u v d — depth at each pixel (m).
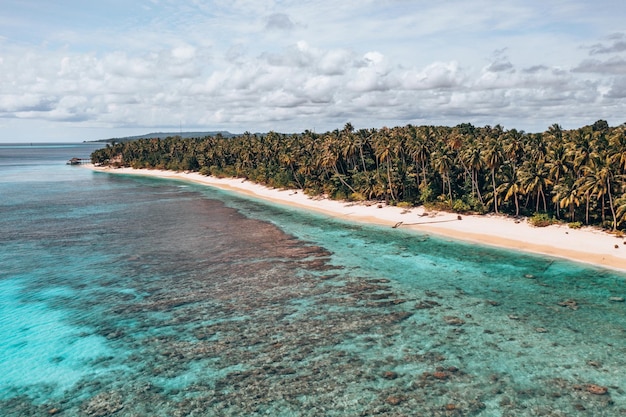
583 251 55.66
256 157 147.25
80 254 59.94
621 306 39.50
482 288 45.16
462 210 80.44
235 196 120.44
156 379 29.25
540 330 35.19
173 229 76.50
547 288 44.53
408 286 46.25
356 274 50.47
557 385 27.50
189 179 169.75
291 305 41.50
